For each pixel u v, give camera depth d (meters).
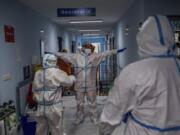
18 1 5.38
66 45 13.55
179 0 4.95
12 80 4.80
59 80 3.70
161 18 1.50
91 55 5.09
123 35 8.41
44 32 8.16
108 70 9.02
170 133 1.41
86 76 5.03
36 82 3.76
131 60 6.65
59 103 3.81
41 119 3.87
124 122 1.54
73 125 4.96
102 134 1.67
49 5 6.11
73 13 6.54
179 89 1.46
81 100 5.09
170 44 1.51
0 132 3.25
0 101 4.09
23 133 4.21
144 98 1.42
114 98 1.52
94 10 6.57
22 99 5.28
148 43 1.49
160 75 1.42
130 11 6.66
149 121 1.42
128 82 1.45
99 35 18.84
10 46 4.75
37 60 7.02
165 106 1.39
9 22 4.74
